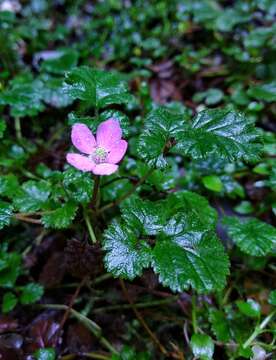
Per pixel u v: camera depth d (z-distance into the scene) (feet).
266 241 0.71
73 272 0.72
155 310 0.76
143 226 0.61
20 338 0.70
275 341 0.69
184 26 1.33
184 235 0.60
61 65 1.09
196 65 1.19
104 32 1.34
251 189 0.91
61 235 0.83
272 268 0.78
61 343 0.72
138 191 0.79
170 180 0.79
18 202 0.72
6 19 1.20
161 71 1.22
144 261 0.57
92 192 0.69
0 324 0.72
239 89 1.12
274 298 0.67
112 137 0.62
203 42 1.33
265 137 0.90
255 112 1.03
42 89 1.02
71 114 0.71
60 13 1.48
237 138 0.61
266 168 0.86
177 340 0.73
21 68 1.22
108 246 0.58
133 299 0.76
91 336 0.73
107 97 0.71
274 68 1.17
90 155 0.61
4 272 0.76
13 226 0.86
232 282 0.78
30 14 1.45
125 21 1.38
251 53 1.21
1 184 0.72
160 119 0.64
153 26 1.41
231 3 1.46
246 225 0.75
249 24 1.34
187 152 0.60
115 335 0.74
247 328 0.70
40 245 0.84
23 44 1.29
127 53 1.28
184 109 1.01
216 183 0.83
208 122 0.63
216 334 0.68
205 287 0.55
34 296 0.74
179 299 0.76
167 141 0.62
